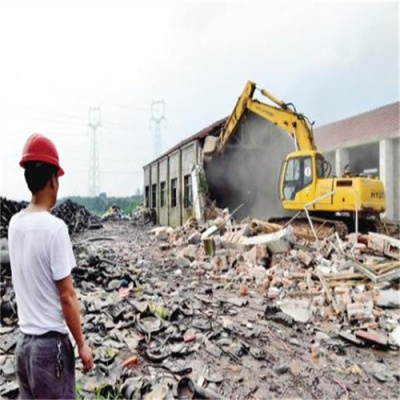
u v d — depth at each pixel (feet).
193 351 11.78
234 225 34.96
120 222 83.56
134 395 9.11
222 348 11.93
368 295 16.74
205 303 17.10
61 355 5.54
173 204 62.39
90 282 20.70
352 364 11.05
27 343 5.46
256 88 39.70
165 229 44.09
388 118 53.36
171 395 8.98
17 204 45.29
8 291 16.99
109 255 31.04
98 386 9.34
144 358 11.34
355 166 55.72
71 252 5.67
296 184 33.09
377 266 19.69
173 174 61.11
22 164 5.72
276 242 24.94
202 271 24.17
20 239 5.55
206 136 49.39
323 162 32.76
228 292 19.24
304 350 12.00
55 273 5.36
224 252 26.53
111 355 11.18
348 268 20.62
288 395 9.36
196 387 9.12
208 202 45.75
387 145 46.83
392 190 46.68
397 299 15.81
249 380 10.06
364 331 13.17
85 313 15.15
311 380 10.09
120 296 17.48
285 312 15.51
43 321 5.47
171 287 20.07
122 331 13.21
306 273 20.42
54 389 5.44
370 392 9.54
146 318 14.61
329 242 25.82
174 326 13.76
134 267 25.63
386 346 12.04
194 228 41.45
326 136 61.41
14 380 10.03
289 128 35.68
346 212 30.45
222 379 10.04
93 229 61.77
